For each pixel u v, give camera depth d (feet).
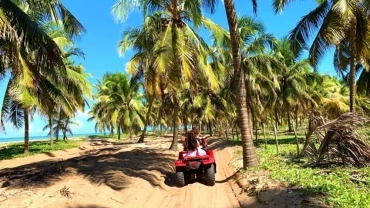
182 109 124.77
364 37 47.37
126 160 49.29
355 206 20.39
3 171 46.03
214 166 34.78
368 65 54.65
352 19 45.80
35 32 39.09
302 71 86.74
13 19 37.86
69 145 107.14
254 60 71.36
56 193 26.53
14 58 36.81
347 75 84.84
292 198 23.45
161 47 47.65
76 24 46.65
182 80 48.26
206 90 116.98
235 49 39.58
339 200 21.39
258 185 29.27
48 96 60.90
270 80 74.59
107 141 151.94
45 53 41.34
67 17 44.88
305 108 83.20
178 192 32.09
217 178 39.83
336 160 36.11
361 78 79.46
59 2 43.19
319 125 37.83
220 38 56.70
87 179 32.19
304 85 81.56
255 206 24.91
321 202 21.56
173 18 52.44
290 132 139.64
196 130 37.27
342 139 34.88
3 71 51.29
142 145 105.60
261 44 70.28
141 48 70.95
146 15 57.93
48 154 80.53
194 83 61.31
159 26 58.54
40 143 129.29
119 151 74.54
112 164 42.57
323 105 104.37
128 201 27.61
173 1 51.37
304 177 29.53
